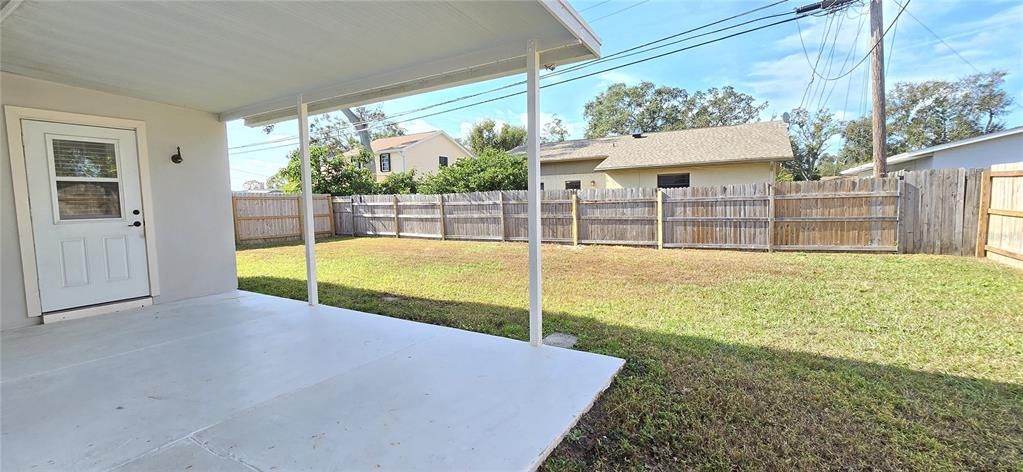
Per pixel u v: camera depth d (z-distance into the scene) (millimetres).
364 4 2475
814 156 24672
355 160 16547
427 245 10617
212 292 5238
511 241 10820
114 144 4426
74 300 4172
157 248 4750
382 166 22469
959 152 11445
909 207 7156
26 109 3863
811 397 2430
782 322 3852
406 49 3252
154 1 2395
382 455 1813
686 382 2646
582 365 2826
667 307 4453
